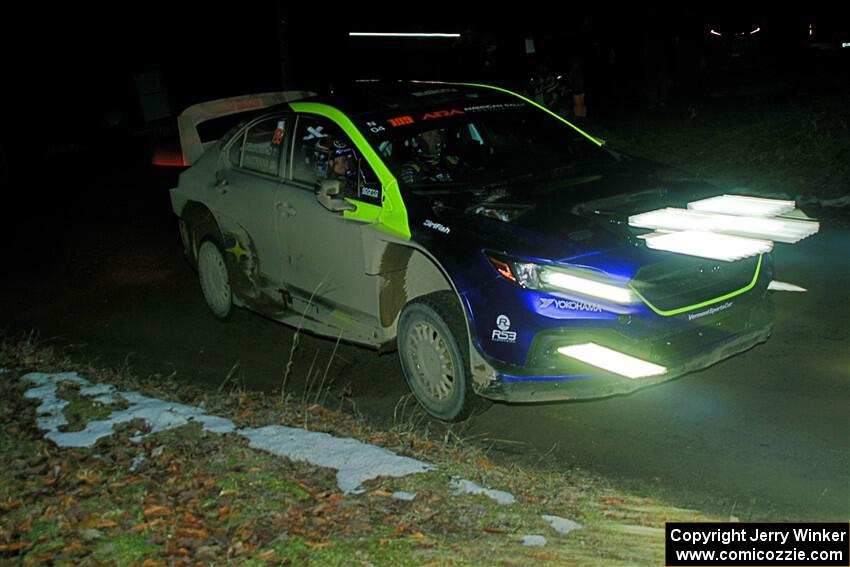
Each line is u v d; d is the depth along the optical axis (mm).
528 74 19984
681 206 5891
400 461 4867
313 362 7281
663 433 5480
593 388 5258
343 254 6410
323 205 6270
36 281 10375
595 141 7039
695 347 5418
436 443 5367
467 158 6668
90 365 7055
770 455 5074
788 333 6758
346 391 6621
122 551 4137
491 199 6008
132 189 15086
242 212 7434
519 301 5301
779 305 7359
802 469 4879
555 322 5238
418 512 4309
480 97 7156
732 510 4484
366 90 7238
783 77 22562
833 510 4426
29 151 21016
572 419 5816
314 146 6898
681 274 5363
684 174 6594
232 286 7785
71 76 23578
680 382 6164
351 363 7191
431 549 3965
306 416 5727
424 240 5797
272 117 7457
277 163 7246
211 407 5953
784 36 25953
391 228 6012
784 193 10688
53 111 22953
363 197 6336
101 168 18281
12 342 7926
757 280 5762
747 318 5723
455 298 5711
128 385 6453
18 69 22719
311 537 4121
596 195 6020
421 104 6898
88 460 5113
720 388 6000
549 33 20781
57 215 13625
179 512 4449
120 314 8953
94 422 5656
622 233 5449
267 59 25969
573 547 3982
